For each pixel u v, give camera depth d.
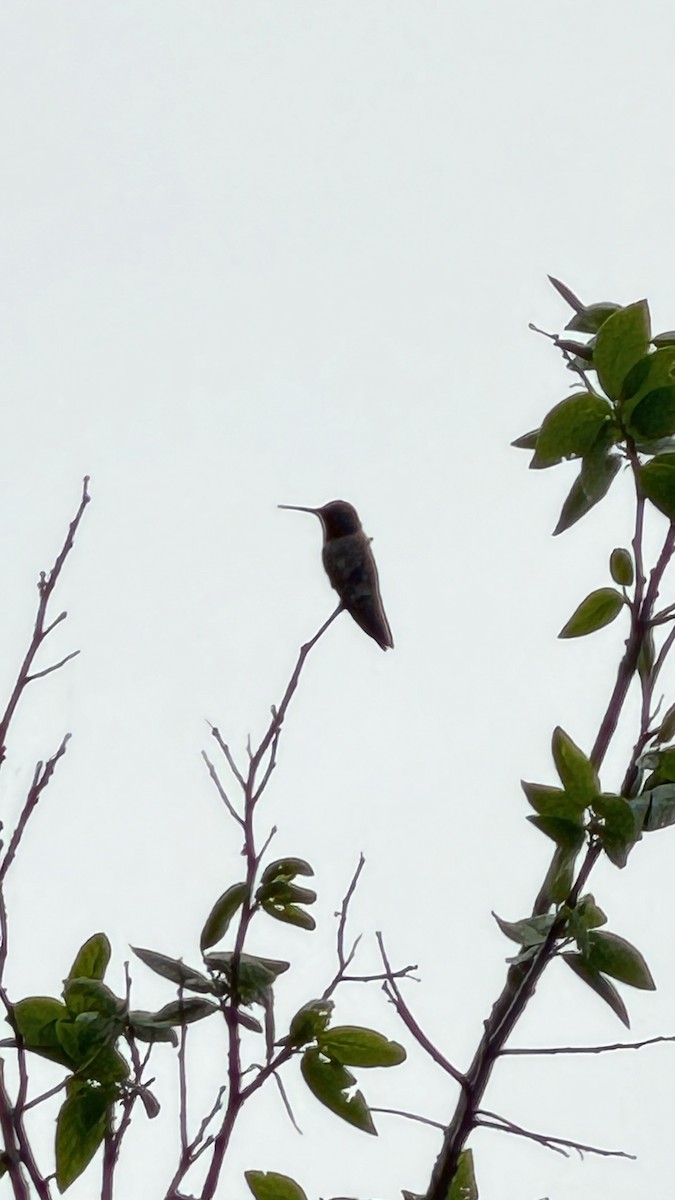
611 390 6.00
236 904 6.13
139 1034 6.03
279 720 5.89
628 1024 5.74
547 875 6.16
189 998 6.02
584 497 6.27
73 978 6.20
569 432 6.04
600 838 5.74
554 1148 5.80
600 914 5.79
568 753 5.70
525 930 5.88
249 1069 5.99
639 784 6.04
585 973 5.84
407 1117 6.00
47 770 5.96
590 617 6.64
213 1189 5.58
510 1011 5.89
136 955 6.05
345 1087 6.04
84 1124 5.92
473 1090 5.86
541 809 5.76
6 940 5.89
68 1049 5.92
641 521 6.20
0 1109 5.81
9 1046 5.94
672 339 6.14
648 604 6.23
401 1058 5.99
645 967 5.69
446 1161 5.86
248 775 5.91
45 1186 5.71
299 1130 5.84
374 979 6.08
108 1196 5.86
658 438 6.00
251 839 5.90
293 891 6.08
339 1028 6.00
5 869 5.83
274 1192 6.14
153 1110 5.90
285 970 6.31
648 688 6.21
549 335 6.34
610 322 5.91
